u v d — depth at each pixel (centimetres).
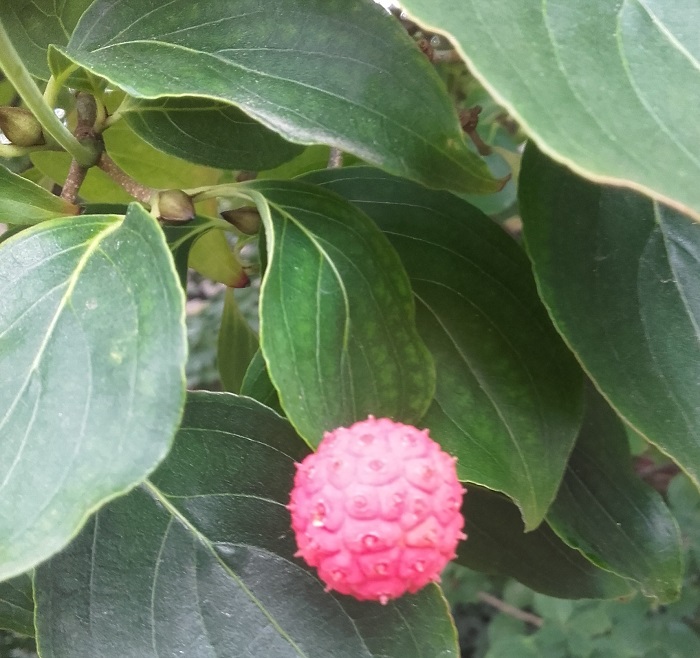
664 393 11
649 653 30
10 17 12
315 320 10
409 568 9
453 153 10
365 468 9
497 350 12
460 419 12
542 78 8
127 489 7
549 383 12
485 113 22
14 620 14
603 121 8
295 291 10
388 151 10
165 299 8
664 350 11
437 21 8
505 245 13
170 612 11
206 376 41
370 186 13
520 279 12
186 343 8
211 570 11
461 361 12
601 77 8
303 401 10
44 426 8
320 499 9
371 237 11
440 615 11
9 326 8
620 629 31
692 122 8
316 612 11
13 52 10
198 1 10
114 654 11
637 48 8
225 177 19
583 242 11
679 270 11
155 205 11
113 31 10
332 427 10
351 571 9
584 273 11
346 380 10
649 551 14
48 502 7
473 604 45
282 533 12
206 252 17
